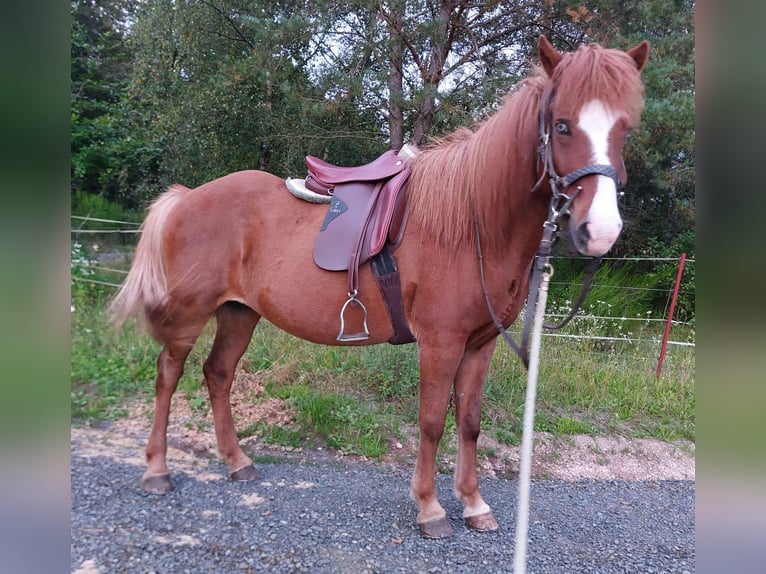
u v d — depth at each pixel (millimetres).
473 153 2047
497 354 4172
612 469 3252
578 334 5258
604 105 1600
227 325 2643
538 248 2043
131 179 6164
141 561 1869
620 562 2156
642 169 6246
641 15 4547
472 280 2025
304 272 2227
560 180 1695
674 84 4867
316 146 5477
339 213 2207
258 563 1916
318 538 2107
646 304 6758
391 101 4535
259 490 2488
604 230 1548
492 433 3428
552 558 2137
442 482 2791
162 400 2416
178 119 5414
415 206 2145
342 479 2703
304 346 4090
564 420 3656
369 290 2156
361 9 4738
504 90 4449
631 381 4293
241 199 2402
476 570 1990
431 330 2092
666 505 2805
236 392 3547
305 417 3281
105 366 3188
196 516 2193
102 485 2320
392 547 2094
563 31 5164
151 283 2359
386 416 3428
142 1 6078
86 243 4328
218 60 5465
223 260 2385
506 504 2629
